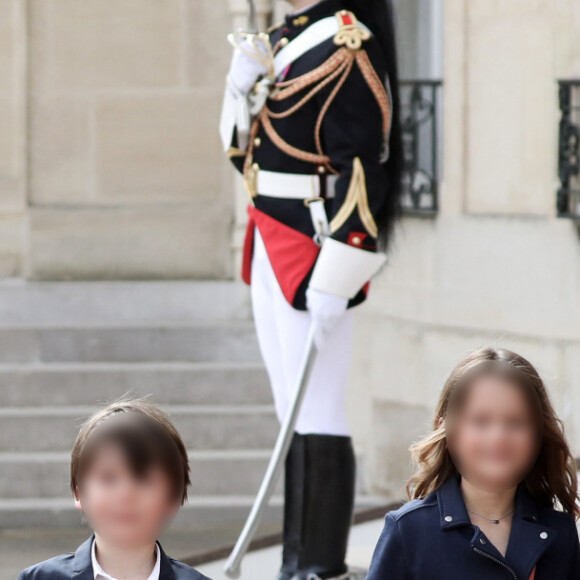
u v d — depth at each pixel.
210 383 22.80
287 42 11.01
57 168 25.34
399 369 20.48
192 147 25.20
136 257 25.20
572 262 17.47
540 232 17.98
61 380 22.61
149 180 25.30
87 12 25.06
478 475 6.83
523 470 6.89
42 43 25.19
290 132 10.87
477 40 18.94
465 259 19.22
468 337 19.11
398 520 6.96
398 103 11.29
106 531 6.06
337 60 10.62
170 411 22.06
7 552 19.11
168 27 25.08
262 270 11.41
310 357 10.61
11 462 21.06
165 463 6.04
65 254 25.22
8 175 25.39
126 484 5.96
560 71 17.69
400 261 20.41
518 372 6.84
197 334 23.61
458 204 19.36
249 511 20.69
